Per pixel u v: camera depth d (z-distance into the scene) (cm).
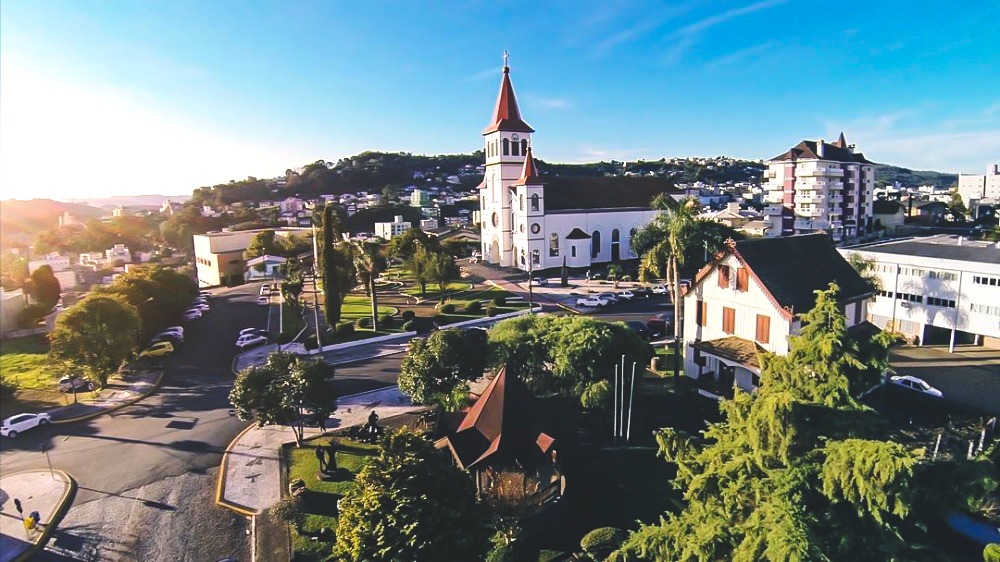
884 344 1658
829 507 1364
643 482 2811
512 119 9219
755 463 1492
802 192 10450
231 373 4806
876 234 10706
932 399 3491
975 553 2220
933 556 1290
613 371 3319
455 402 3262
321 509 2603
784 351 3450
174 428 3641
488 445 2753
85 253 18538
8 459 3259
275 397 3092
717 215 12350
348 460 3070
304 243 11231
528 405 2917
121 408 4031
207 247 11038
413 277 8181
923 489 1330
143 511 2673
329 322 5494
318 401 3138
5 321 6944
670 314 6125
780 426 1411
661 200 4322
